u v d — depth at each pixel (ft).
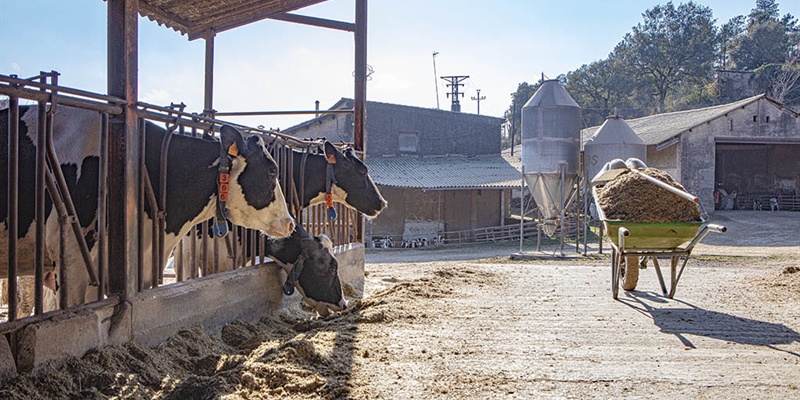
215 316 18.81
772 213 120.06
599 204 24.86
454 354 15.87
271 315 22.21
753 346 17.07
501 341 17.42
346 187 26.20
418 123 121.70
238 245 22.45
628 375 14.20
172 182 17.93
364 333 17.81
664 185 23.21
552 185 63.16
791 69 237.25
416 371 14.26
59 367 13.05
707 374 14.32
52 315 13.25
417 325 19.29
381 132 118.21
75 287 15.43
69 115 16.79
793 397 12.67
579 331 18.85
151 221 17.06
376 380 13.52
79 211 16.15
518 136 284.20
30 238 16.17
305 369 13.82
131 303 15.33
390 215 102.12
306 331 19.92
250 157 17.98
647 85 257.14
